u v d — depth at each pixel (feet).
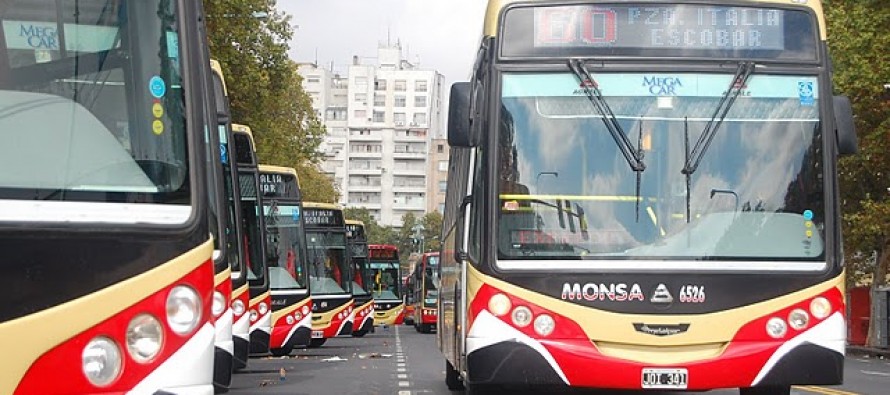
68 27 17.44
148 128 17.56
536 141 33.99
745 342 32.94
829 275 33.53
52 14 17.38
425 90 576.61
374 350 111.86
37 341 15.64
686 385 32.55
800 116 34.45
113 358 16.16
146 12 18.01
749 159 34.09
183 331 16.75
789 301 33.22
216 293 40.24
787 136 34.30
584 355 32.63
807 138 34.35
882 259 145.18
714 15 34.73
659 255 33.27
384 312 194.39
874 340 146.00
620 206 33.65
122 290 16.29
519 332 33.01
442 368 79.61
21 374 15.52
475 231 34.53
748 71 34.42
